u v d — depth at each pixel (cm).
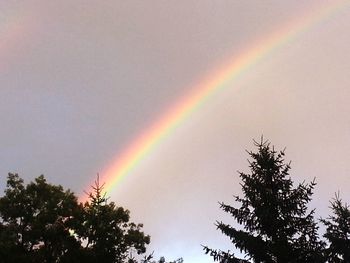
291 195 2234
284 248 2089
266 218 2161
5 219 2953
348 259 2597
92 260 2852
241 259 2161
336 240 2605
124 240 3028
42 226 2880
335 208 2734
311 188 2270
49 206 2930
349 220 2673
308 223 2195
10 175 3017
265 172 2306
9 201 2928
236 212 2256
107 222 3005
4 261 2739
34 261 2802
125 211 3102
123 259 3077
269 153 2381
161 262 3241
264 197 2223
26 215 2945
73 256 2869
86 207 3080
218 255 2180
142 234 3083
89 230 2995
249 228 2217
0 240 2781
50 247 2973
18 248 2841
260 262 2128
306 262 2112
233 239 2152
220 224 2211
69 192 3123
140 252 3067
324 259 2269
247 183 2297
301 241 2138
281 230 2162
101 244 2917
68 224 2989
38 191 2995
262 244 2116
